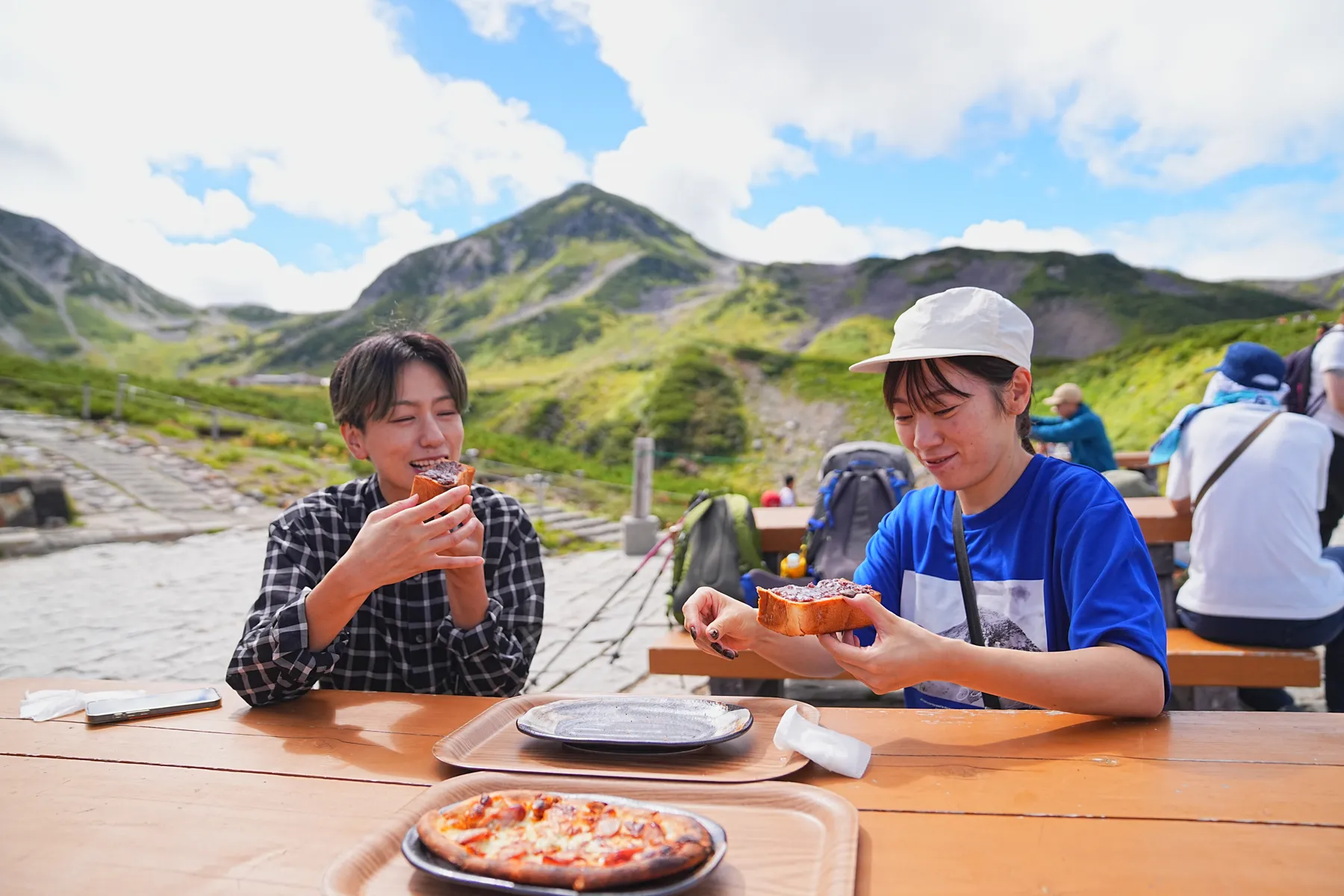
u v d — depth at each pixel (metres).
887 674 1.39
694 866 0.96
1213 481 3.27
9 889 1.03
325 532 2.10
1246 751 1.32
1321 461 3.19
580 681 5.22
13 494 12.05
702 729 1.49
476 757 1.42
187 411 24.73
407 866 1.05
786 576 4.11
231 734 1.56
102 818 1.22
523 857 0.97
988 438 1.71
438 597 2.10
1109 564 1.58
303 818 1.21
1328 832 1.07
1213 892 0.94
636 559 10.88
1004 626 1.78
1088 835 1.08
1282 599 3.17
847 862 1.00
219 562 10.19
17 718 1.68
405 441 2.02
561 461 29.16
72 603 7.89
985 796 1.21
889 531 2.07
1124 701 1.43
